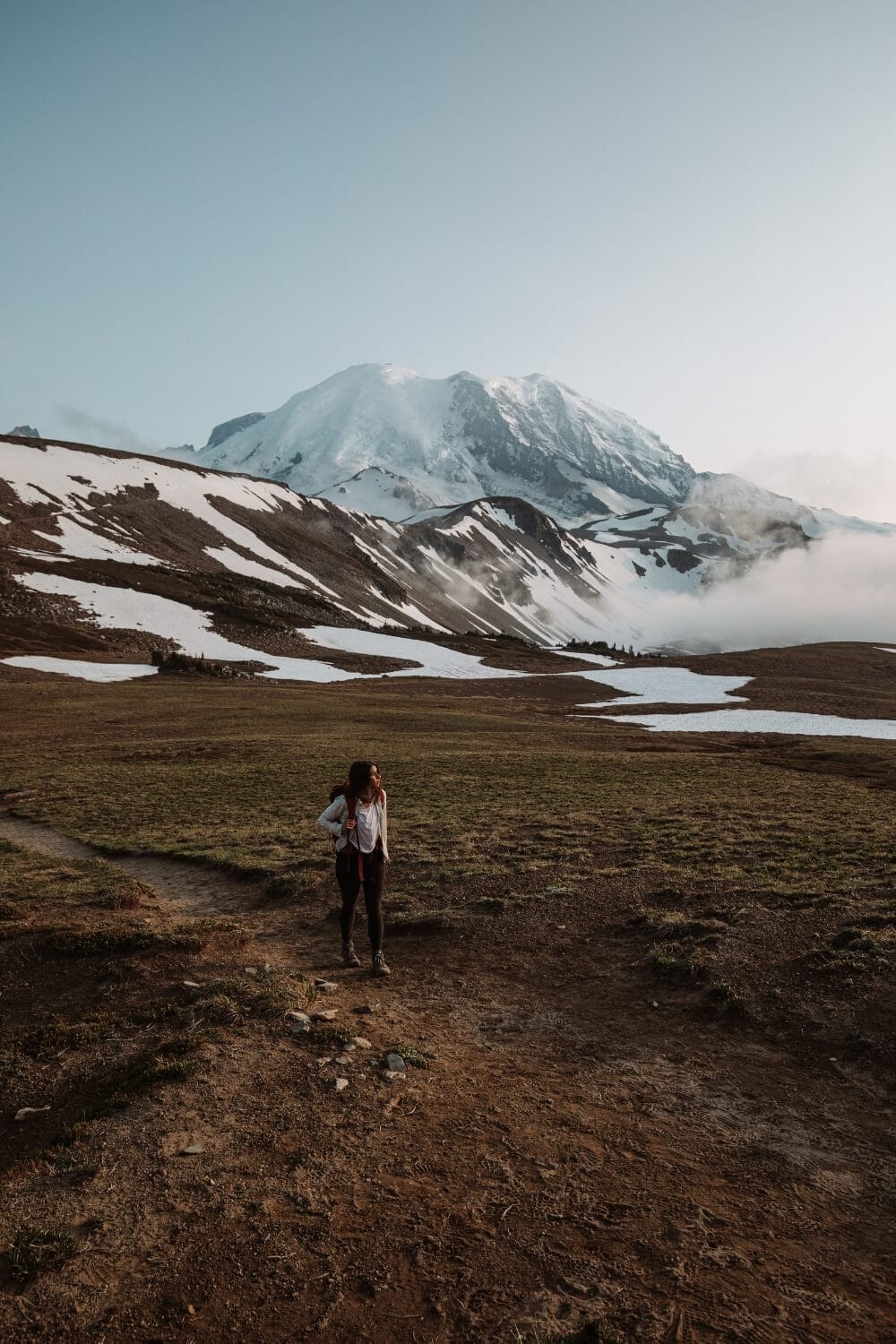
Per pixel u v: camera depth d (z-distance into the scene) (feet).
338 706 233.14
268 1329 14.89
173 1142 21.24
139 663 318.45
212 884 56.18
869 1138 21.62
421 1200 18.70
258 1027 28.53
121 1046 27.25
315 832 71.46
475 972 35.99
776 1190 19.31
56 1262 16.63
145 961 34.81
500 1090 24.61
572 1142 21.49
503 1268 16.37
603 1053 27.40
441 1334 14.64
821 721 228.43
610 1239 17.29
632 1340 14.30
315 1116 22.58
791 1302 15.42
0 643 320.91
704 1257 16.72
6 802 97.71
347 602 588.50
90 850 70.03
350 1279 16.10
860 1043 26.30
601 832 63.57
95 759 136.26
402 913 44.80
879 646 446.19
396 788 97.30
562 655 483.51
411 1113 22.89
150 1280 16.15
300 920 45.83
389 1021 30.09
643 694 302.25
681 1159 20.72
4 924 41.73
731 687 313.32
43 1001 31.78
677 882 46.32
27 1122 22.85
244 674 320.50
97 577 426.10
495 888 48.62
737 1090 24.50
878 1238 17.52
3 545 440.04
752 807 74.84
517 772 111.45
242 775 114.52
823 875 45.44
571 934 40.01
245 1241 17.25
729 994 30.63
